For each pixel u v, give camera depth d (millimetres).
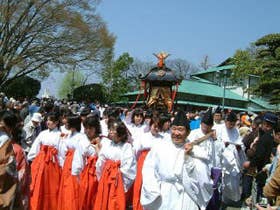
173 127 5480
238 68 46438
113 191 7426
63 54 35906
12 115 5863
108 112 10672
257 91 39031
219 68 58312
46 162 8391
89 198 7941
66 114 9078
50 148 8445
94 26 36094
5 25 35219
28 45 36062
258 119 10562
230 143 9898
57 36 35906
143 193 5504
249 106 52344
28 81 46406
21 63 35531
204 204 5355
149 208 5457
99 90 47875
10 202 5133
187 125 5488
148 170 5531
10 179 5211
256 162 8141
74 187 7988
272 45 39156
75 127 8344
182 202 5305
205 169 5359
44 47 35906
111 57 37438
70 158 8211
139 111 10680
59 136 8492
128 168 7527
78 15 35219
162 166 5406
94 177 7934
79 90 47438
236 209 9859
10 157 5262
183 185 5328
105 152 7598
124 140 7613
